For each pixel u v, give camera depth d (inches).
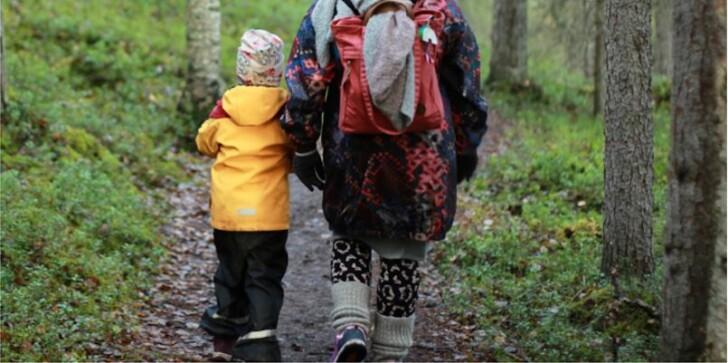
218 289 237.6
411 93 192.7
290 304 337.7
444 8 204.5
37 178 410.0
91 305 298.5
